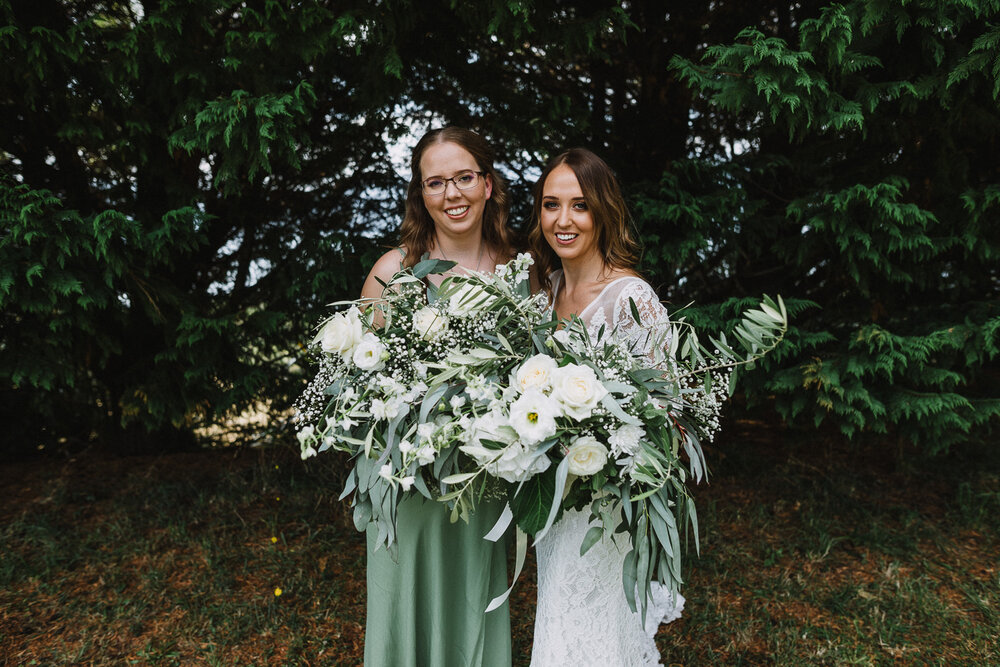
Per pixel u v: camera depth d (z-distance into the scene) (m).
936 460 4.32
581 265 1.90
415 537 1.86
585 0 3.47
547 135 3.53
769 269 3.73
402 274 1.71
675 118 3.99
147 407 3.78
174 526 3.36
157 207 3.39
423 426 1.48
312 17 2.68
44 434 4.49
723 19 3.89
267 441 4.62
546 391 1.43
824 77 2.73
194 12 2.69
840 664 2.39
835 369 3.20
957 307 3.34
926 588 2.86
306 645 2.52
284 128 2.69
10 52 2.59
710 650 2.50
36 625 2.60
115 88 2.84
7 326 3.24
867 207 2.93
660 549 1.59
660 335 1.66
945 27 2.51
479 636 1.96
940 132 2.92
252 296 4.07
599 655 1.67
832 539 3.29
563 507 1.55
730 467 4.17
